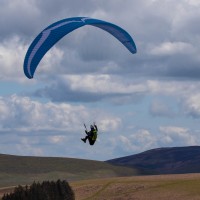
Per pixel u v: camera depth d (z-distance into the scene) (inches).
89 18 5226.4
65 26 5068.9
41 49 5078.7
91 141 4709.6
